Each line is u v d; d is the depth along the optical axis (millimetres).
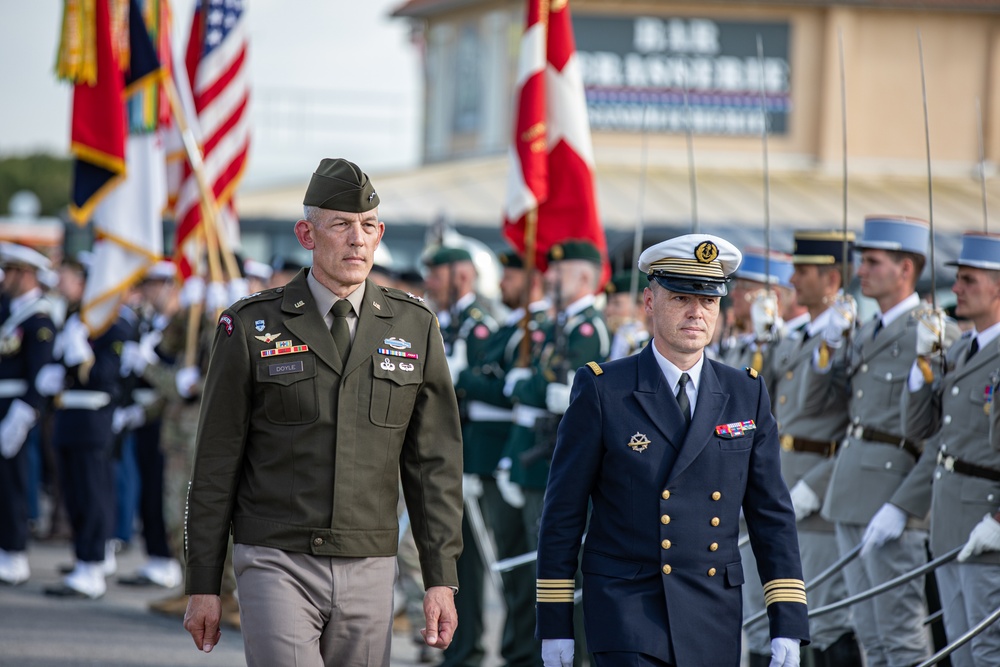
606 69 60438
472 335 18297
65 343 22094
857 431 13914
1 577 22875
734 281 16125
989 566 12062
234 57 24234
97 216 22438
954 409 12609
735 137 60906
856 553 13219
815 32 61469
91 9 21781
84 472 21812
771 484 9875
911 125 61875
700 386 9875
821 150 60938
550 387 15547
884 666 13672
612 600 9562
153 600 21844
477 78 65688
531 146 18578
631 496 9695
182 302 21531
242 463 10008
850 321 13805
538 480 15750
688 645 9414
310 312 10016
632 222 49688
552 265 16297
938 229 51562
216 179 23906
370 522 9922
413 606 17719
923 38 61969
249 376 9891
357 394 9930
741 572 9758
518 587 16500
